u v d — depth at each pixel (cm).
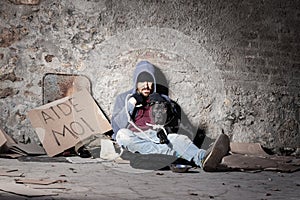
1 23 555
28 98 561
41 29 564
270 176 450
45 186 363
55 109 554
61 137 539
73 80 570
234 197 343
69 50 571
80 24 573
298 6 633
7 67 557
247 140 619
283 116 631
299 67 634
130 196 335
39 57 564
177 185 386
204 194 350
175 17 595
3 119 555
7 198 317
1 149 524
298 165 514
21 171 432
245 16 615
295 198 346
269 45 626
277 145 628
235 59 614
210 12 604
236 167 479
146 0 586
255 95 621
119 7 580
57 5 567
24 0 559
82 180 396
